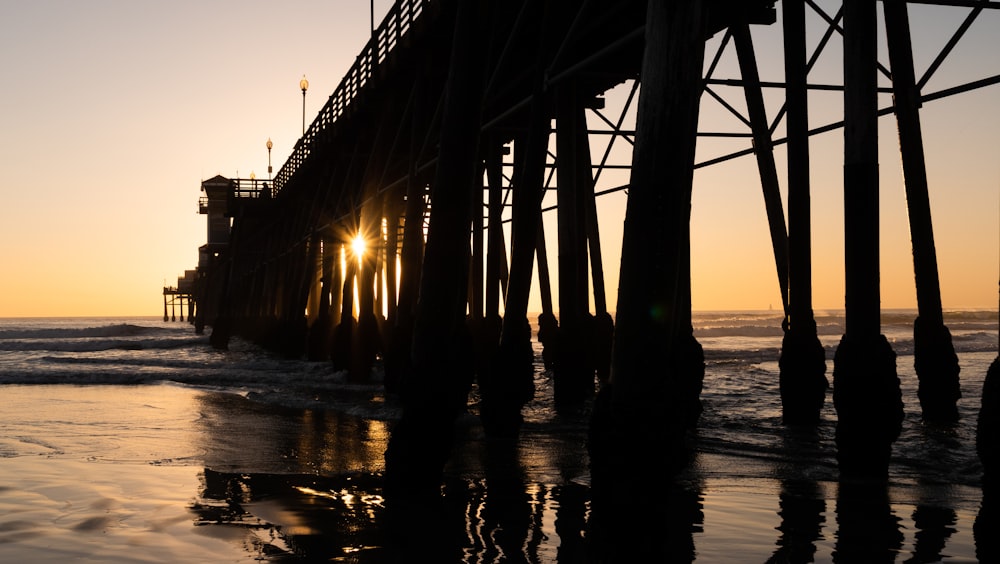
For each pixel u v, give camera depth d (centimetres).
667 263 448
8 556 579
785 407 1188
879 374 748
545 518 673
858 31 738
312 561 564
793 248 1137
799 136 1112
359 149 2300
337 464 951
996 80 981
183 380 2300
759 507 707
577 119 1367
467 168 749
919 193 1167
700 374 1145
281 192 3681
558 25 1092
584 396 1305
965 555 561
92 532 643
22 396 1891
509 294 1052
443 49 1532
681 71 446
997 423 455
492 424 1072
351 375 2195
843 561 553
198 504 741
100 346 4734
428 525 654
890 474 852
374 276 2069
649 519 448
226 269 5025
